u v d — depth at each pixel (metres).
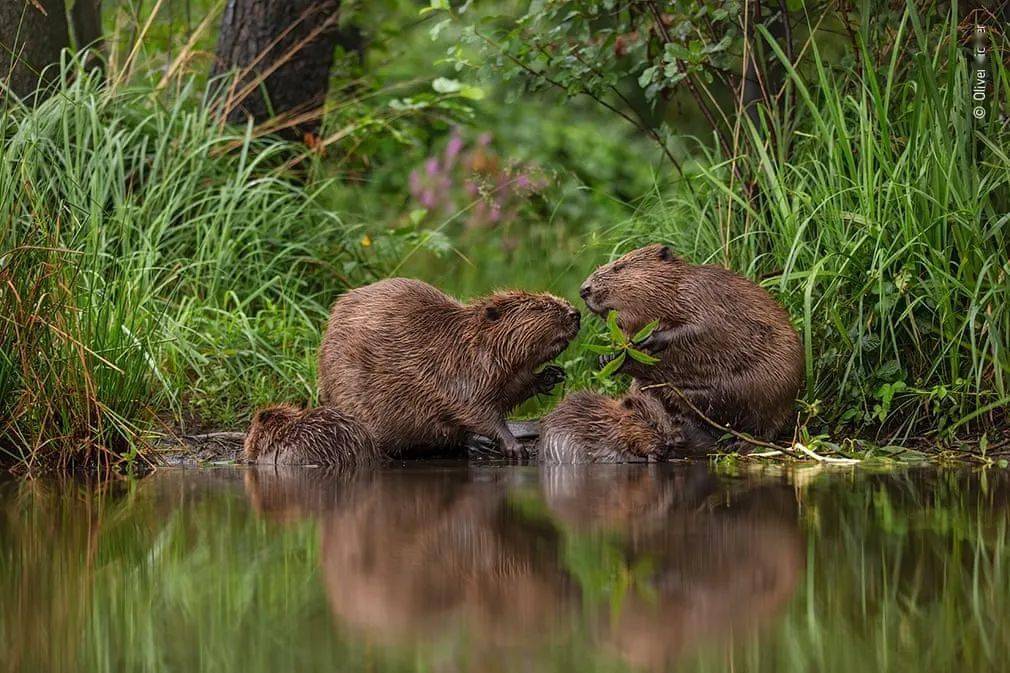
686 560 6.05
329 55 15.89
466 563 6.04
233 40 15.43
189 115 14.12
